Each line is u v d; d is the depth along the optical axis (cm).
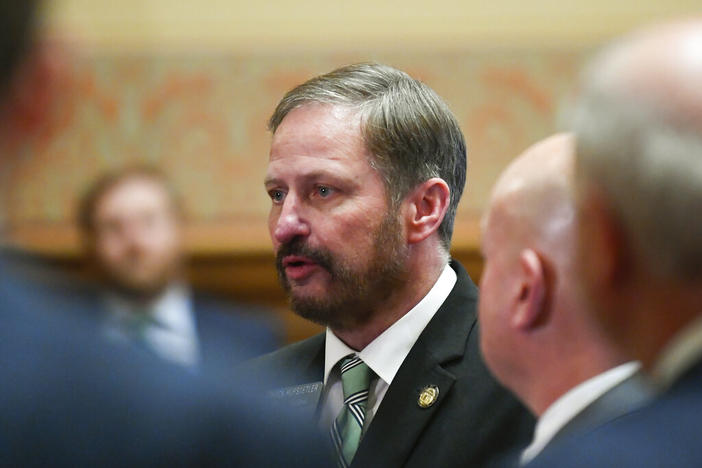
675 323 289
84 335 230
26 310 225
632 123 278
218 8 1728
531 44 1717
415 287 549
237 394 242
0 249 229
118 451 223
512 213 352
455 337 540
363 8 1731
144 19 1716
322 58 1728
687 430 270
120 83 1702
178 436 228
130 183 1121
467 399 514
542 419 338
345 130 537
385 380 538
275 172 544
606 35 1723
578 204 310
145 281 1106
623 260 298
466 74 1717
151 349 245
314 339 624
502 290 356
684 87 273
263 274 1666
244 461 235
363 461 505
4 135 212
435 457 500
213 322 1124
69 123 1670
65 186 1650
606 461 275
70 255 1627
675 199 272
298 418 253
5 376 219
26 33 207
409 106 552
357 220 532
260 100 1723
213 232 1673
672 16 1725
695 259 275
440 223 555
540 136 1706
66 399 221
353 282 534
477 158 1698
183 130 1712
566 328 333
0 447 216
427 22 1725
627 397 318
